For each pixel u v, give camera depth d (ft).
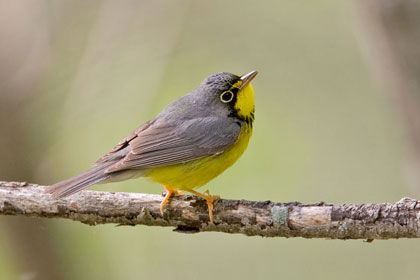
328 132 50.80
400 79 40.73
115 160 34.78
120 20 47.67
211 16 51.60
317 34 52.24
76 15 47.39
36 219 44.57
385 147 50.34
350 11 49.90
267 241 48.91
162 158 34.71
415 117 40.81
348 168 49.70
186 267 48.03
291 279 47.83
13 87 45.65
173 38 48.29
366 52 43.39
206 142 35.68
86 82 46.62
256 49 51.80
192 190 35.94
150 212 32.40
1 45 45.93
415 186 41.57
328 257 48.47
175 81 49.73
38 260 44.83
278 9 52.16
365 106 51.44
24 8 46.91
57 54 46.75
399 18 39.86
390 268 47.39
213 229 32.24
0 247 44.93
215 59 51.08
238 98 36.88
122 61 47.39
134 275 47.19
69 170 47.39
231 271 48.08
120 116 47.65
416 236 28.99
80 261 45.68
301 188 47.67
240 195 46.11
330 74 51.96
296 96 51.55
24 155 46.01
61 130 46.29
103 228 46.44
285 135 49.73
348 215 29.68
